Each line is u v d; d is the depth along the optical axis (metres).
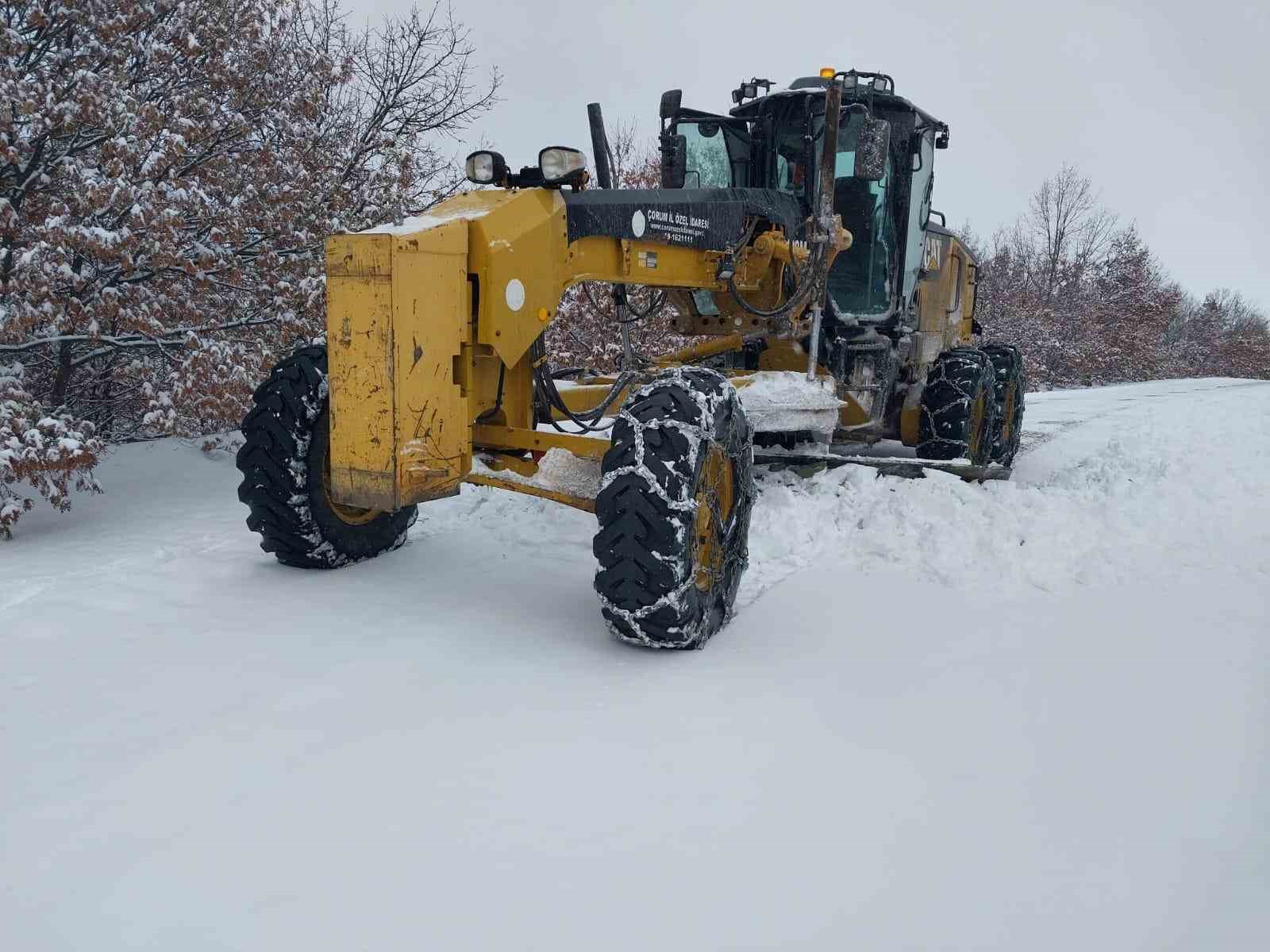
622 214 4.33
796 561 4.70
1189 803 2.45
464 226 3.61
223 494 6.16
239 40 7.56
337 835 2.25
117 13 6.20
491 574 4.41
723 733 2.81
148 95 6.87
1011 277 38.28
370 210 8.02
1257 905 2.03
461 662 3.35
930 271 6.89
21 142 5.87
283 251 7.24
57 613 3.75
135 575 4.27
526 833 2.27
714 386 3.74
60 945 1.87
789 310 5.27
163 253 5.99
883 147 5.11
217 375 6.11
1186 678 3.23
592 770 2.58
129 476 6.59
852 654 3.48
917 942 1.91
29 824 2.28
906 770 2.61
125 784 2.47
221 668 3.24
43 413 5.55
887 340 6.50
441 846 2.21
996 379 7.89
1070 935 1.93
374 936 1.91
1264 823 2.35
